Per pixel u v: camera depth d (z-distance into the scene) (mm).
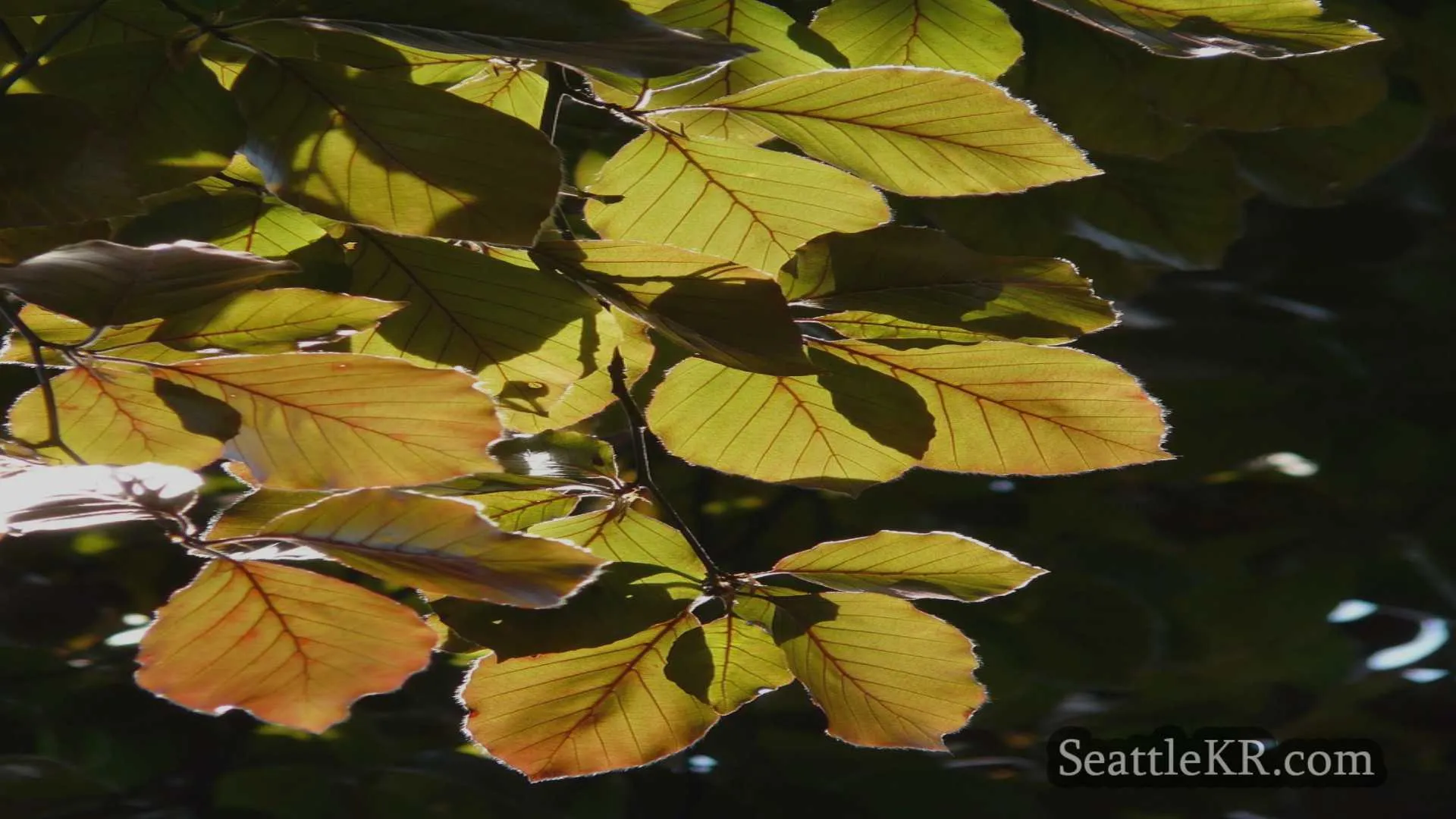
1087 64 2324
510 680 1675
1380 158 3100
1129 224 2898
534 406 1706
